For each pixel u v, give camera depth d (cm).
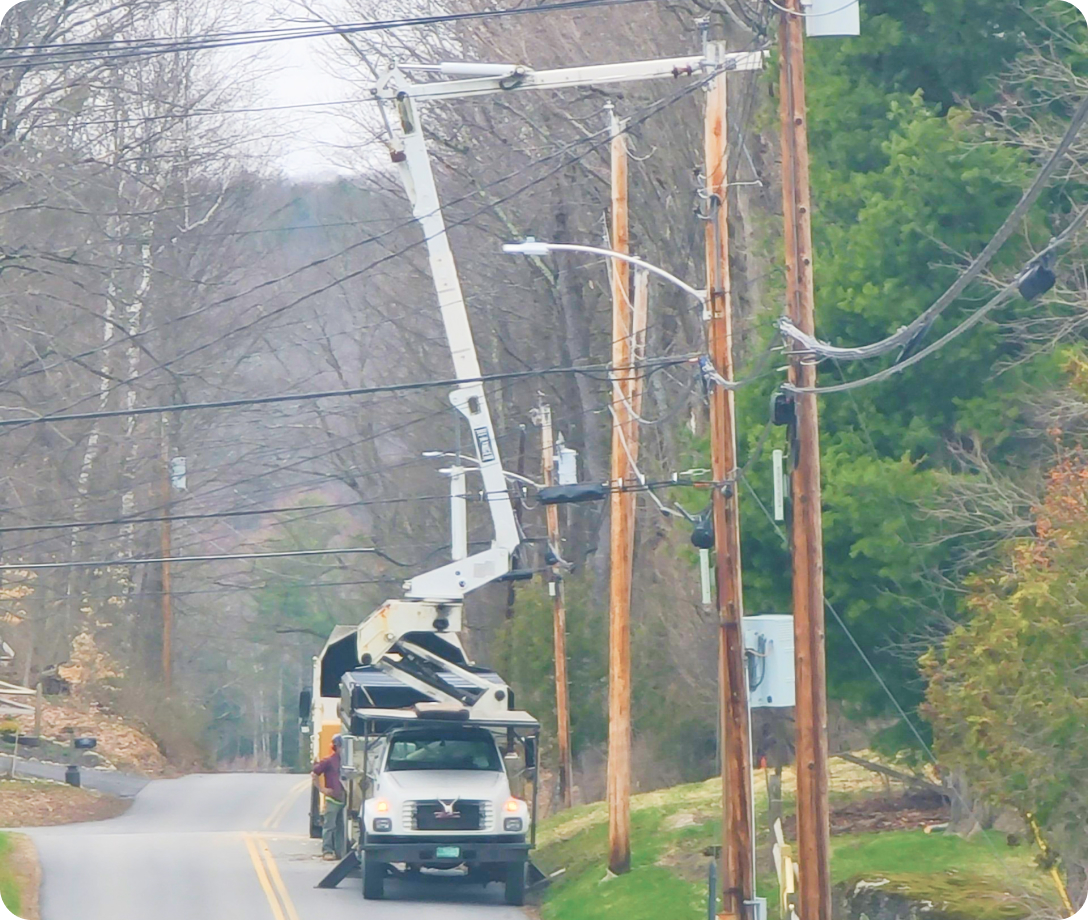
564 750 15475
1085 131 8706
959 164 8975
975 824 9469
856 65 10019
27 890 9831
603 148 16512
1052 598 5731
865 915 7944
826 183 9944
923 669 7025
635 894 9469
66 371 14950
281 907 9444
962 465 9131
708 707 14300
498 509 9644
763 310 11556
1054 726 5662
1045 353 8888
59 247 13362
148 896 9812
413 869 10488
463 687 10412
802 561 6638
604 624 16800
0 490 15838
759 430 9938
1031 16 9556
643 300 10550
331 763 11831
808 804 6562
